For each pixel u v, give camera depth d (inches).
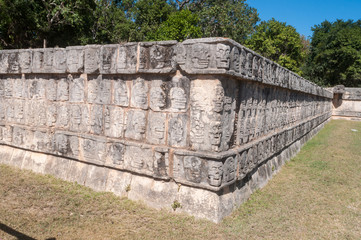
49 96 253.8
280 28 1122.7
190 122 180.7
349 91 1002.1
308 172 299.7
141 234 159.5
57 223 168.2
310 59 1531.7
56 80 248.7
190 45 174.6
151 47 190.9
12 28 634.8
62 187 225.5
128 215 182.1
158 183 195.6
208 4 1168.2
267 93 264.5
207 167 174.7
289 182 265.3
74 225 167.0
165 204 189.0
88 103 230.7
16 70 268.8
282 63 1118.4
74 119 239.3
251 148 220.1
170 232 161.6
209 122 173.8
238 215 185.3
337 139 532.4
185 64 176.9
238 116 202.1
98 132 225.9
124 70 202.7
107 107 219.6
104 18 911.7
